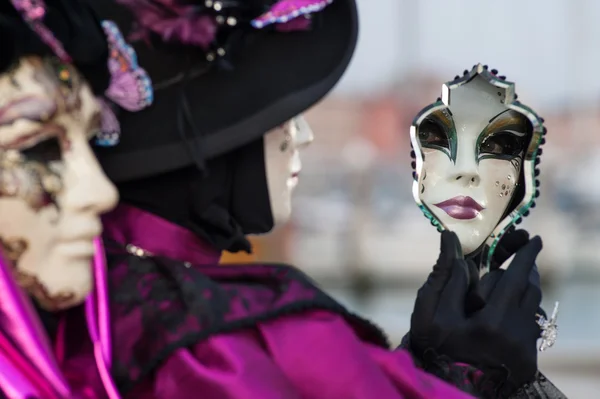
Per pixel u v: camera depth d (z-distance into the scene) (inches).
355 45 68.6
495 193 73.5
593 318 376.5
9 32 55.2
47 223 56.7
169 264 64.0
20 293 56.9
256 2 66.2
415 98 890.1
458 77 74.3
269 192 69.6
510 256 76.4
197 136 65.1
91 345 63.1
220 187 68.1
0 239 56.4
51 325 64.0
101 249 62.5
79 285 57.8
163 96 66.0
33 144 56.7
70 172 57.6
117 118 65.6
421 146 72.9
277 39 67.2
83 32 58.2
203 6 65.4
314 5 66.7
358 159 511.2
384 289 464.8
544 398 72.8
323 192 498.3
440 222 72.7
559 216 493.4
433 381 63.2
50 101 56.7
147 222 67.4
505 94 73.0
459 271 70.6
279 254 303.6
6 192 55.9
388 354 63.4
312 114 861.8
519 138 73.8
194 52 66.1
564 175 570.6
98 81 60.7
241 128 65.4
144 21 66.0
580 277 514.3
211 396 58.7
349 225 469.1
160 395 60.0
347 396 59.9
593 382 281.4
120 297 63.4
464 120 73.1
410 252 467.5
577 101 979.9
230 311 61.6
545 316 73.0
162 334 61.2
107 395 60.3
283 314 62.4
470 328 69.9
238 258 125.2
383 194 501.0
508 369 69.7
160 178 67.7
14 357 57.0
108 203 58.3
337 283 467.8
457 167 72.9
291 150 70.1
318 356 60.8
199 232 67.8
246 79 66.3
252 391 58.6
